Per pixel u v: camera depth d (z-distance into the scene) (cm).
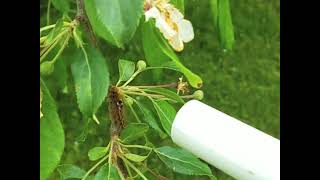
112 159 26
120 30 20
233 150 22
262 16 78
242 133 22
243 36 76
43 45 25
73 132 64
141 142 59
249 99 70
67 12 27
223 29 32
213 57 73
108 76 25
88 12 24
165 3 28
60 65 29
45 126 24
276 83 72
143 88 28
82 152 63
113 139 27
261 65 73
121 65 28
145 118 28
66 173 28
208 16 76
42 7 61
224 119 22
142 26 29
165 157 27
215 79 71
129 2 20
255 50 74
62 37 26
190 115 23
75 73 25
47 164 24
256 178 22
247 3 79
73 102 65
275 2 79
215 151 22
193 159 27
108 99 28
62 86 30
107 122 63
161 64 30
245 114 69
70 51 28
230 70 72
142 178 28
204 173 27
